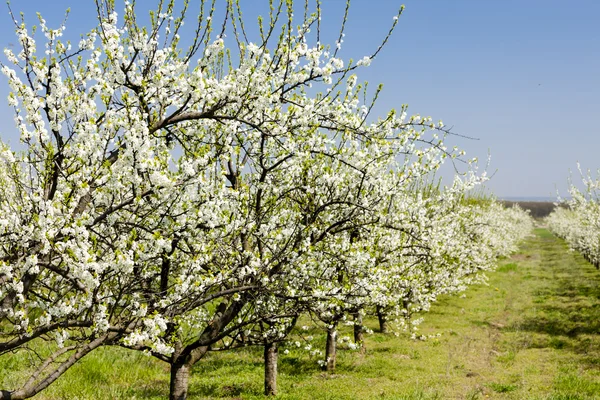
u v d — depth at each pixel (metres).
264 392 10.95
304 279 7.90
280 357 14.39
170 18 5.49
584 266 36.12
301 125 6.12
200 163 5.37
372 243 10.16
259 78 5.42
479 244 27.22
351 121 7.07
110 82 5.21
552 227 77.25
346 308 8.98
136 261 5.09
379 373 12.77
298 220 7.84
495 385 11.70
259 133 6.68
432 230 14.11
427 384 11.81
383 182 8.88
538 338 16.77
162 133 5.95
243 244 7.16
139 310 5.11
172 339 6.07
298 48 5.79
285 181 8.21
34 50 4.67
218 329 7.30
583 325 18.02
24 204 4.95
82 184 4.54
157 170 5.30
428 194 14.82
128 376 11.91
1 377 10.40
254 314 8.16
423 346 15.76
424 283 14.77
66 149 4.77
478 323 19.16
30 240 4.74
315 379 12.25
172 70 5.51
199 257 6.04
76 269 4.61
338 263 8.56
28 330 4.75
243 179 7.91
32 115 4.64
